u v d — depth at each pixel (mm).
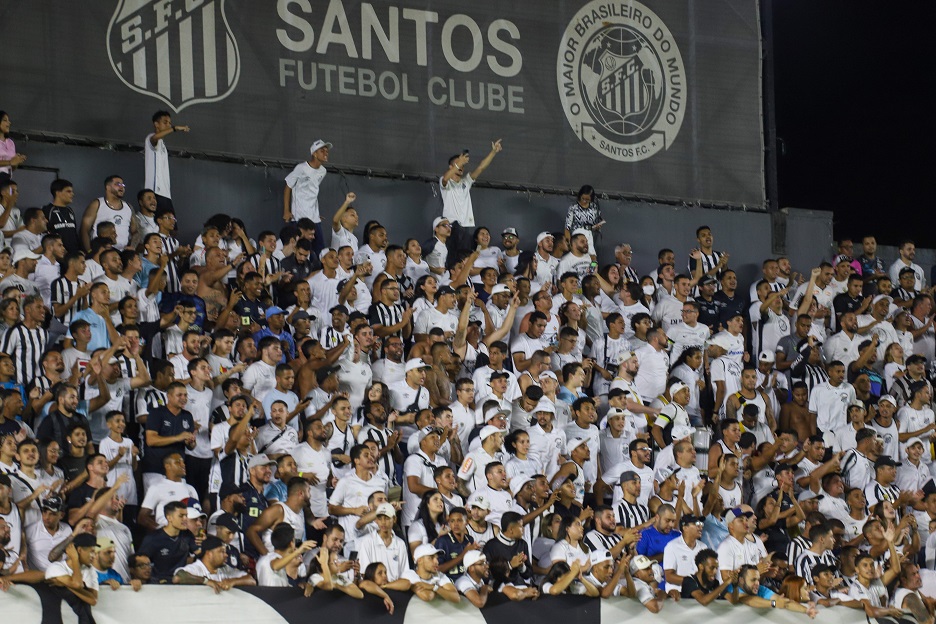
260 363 47188
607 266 58406
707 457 51938
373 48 60375
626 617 41781
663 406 52031
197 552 38438
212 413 44531
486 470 44750
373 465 43812
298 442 45250
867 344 59344
